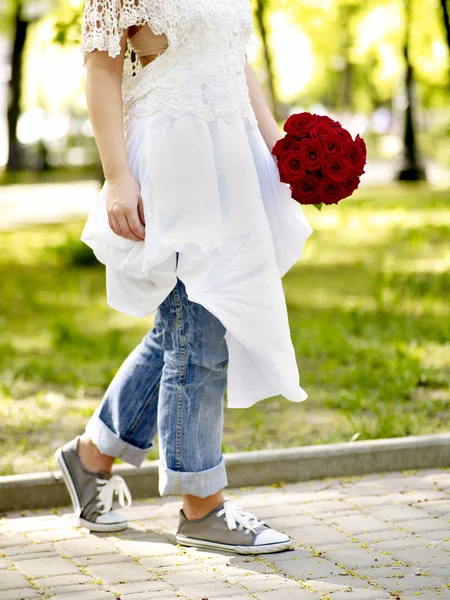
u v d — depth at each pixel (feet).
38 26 115.24
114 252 12.15
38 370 25.67
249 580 11.45
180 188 11.63
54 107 162.81
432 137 119.55
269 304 11.78
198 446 12.46
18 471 16.69
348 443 16.29
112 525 13.41
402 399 21.50
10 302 39.24
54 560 12.26
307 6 47.19
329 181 12.00
